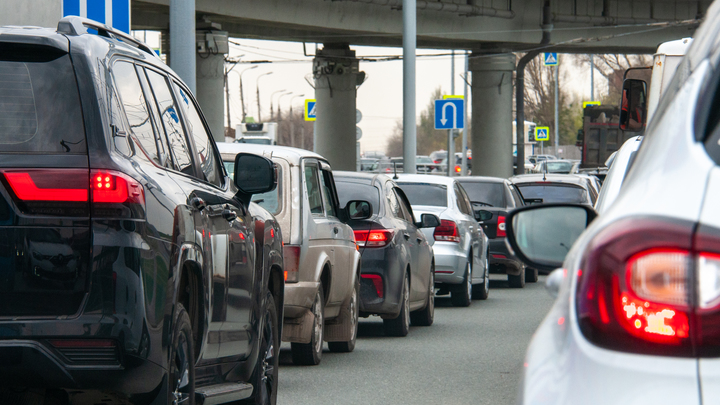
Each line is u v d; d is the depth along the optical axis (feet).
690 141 13.17
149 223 26.12
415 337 72.59
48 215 25.36
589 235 13.78
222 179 38.04
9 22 67.46
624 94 92.89
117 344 25.17
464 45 255.50
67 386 25.05
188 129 34.40
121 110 27.61
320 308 58.34
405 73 149.59
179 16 72.13
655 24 237.45
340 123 257.75
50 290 25.14
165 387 26.22
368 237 68.08
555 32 259.80
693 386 12.07
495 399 48.55
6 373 24.85
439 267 90.84
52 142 26.00
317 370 57.11
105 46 28.30
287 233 53.72
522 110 255.50
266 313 39.99
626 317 12.59
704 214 12.44
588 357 12.83
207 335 31.14
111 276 25.26
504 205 116.37
